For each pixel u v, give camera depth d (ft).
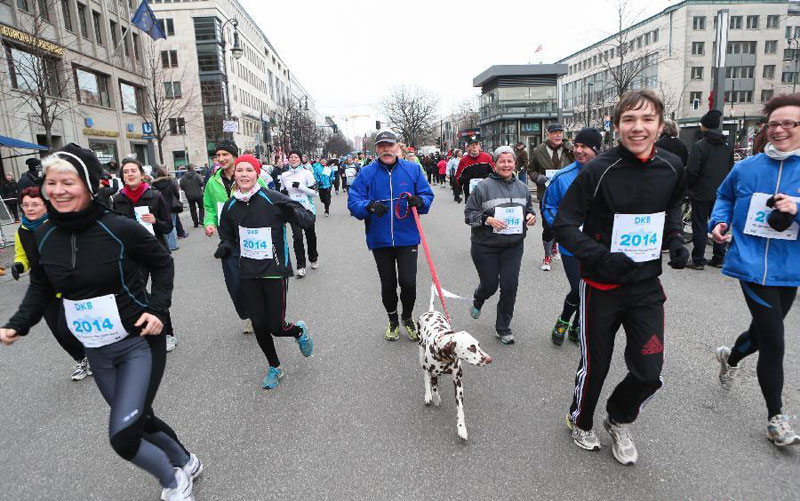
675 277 22.65
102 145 103.30
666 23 192.75
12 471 10.19
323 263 29.01
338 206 65.31
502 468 9.57
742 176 10.21
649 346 8.86
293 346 16.26
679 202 8.95
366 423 11.39
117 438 7.57
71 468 10.23
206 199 18.38
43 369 15.47
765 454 9.69
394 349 15.65
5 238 43.21
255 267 12.67
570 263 14.40
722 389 12.26
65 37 89.86
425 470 9.59
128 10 116.98
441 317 11.81
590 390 9.63
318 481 9.40
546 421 11.19
